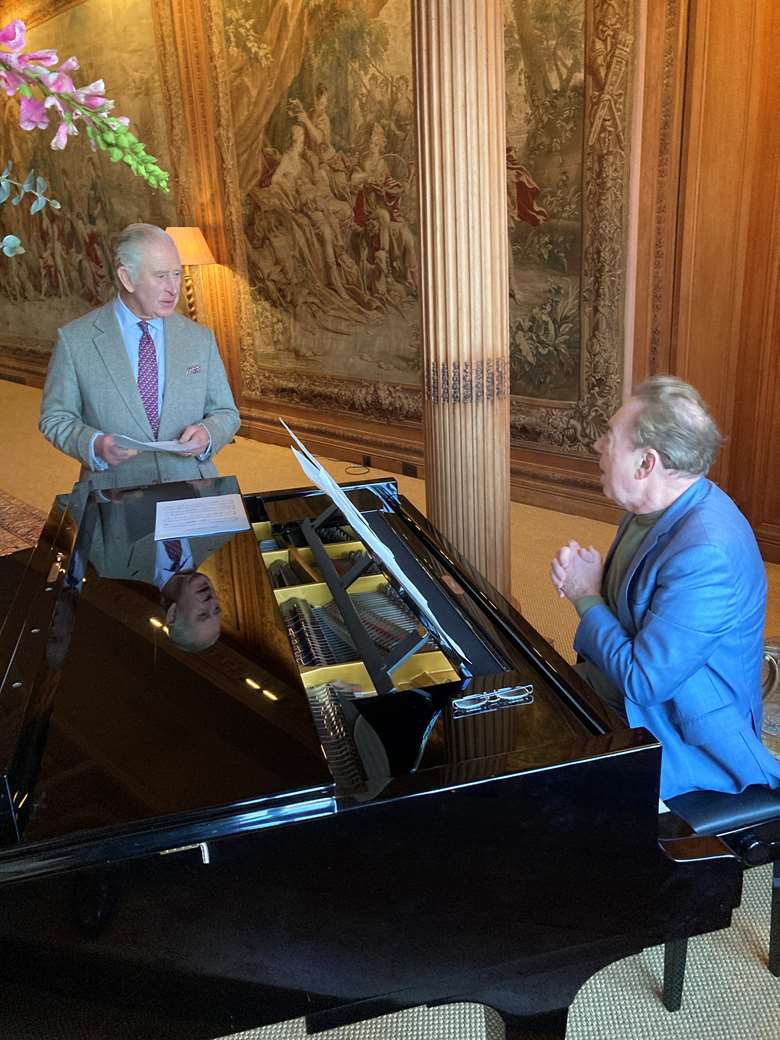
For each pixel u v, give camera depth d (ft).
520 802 5.05
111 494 9.93
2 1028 4.66
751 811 7.05
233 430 12.00
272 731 5.21
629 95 16.52
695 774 7.28
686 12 15.39
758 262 15.70
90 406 11.37
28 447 27.99
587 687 6.01
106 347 11.13
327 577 7.83
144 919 4.66
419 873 5.00
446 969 5.28
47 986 4.64
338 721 5.71
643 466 7.17
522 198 19.19
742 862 6.16
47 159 34.22
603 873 5.36
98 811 4.59
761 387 16.26
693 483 7.28
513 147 18.94
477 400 12.02
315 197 23.82
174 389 11.48
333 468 25.14
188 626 6.54
